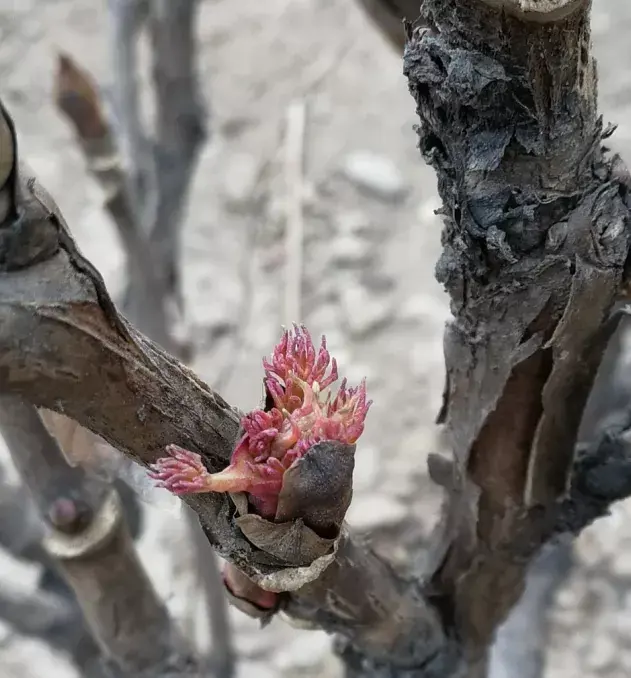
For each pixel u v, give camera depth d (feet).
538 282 0.61
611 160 0.60
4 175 0.45
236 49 3.08
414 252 2.53
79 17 3.22
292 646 1.92
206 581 1.54
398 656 0.87
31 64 3.10
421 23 0.59
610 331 0.65
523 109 0.56
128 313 1.48
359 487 2.08
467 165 0.58
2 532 1.30
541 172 0.58
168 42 1.55
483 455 0.73
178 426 0.55
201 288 2.50
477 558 0.84
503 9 0.52
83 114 1.20
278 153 2.75
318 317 2.44
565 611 1.87
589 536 1.96
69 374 0.50
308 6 3.19
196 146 1.67
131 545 0.95
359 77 2.96
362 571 0.73
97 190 2.72
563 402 0.68
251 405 2.24
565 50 0.54
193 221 2.66
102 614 0.98
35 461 0.85
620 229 0.59
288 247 1.86
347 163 2.71
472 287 0.63
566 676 1.79
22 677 1.86
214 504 0.55
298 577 0.54
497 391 0.67
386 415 2.22
